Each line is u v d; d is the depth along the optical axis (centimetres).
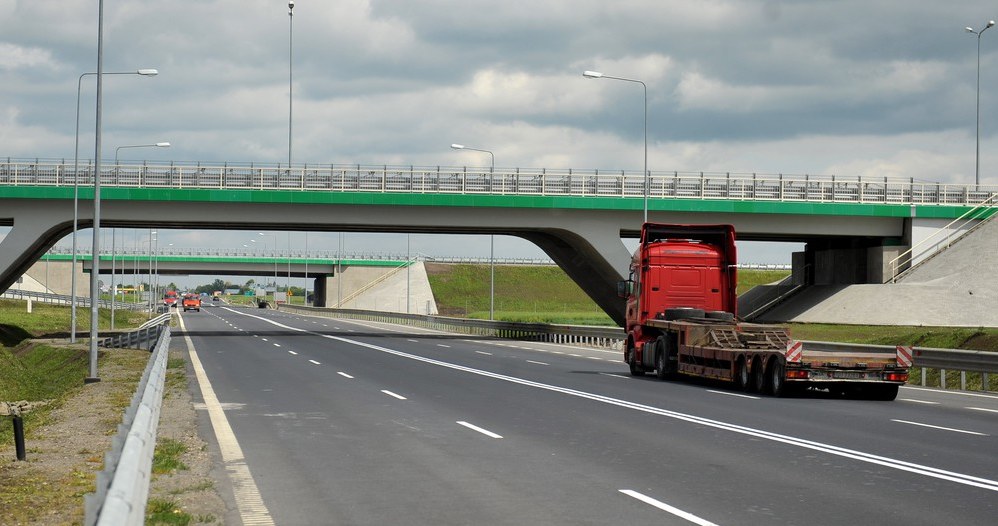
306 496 1002
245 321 8988
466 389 2308
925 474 1145
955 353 2545
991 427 1627
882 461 1243
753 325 2464
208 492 1020
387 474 1138
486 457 1270
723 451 1327
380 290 13262
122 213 5078
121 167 5034
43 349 4631
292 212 5191
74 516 914
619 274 5416
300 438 1445
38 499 994
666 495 1011
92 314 2728
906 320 5144
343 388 2319
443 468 1181
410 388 2327
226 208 5147
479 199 5216
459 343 5003
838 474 1144
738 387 2342
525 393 2209
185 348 4262
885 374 2139
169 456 1235
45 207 5016
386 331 6644
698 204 5312
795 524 873
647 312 2858
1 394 3141
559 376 2778
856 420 1719
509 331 6053
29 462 1238
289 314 12319
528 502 973
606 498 995
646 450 1335
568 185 5291
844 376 2131
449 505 958
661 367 2711
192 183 5075
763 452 1319
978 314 5075
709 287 2872
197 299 14688
